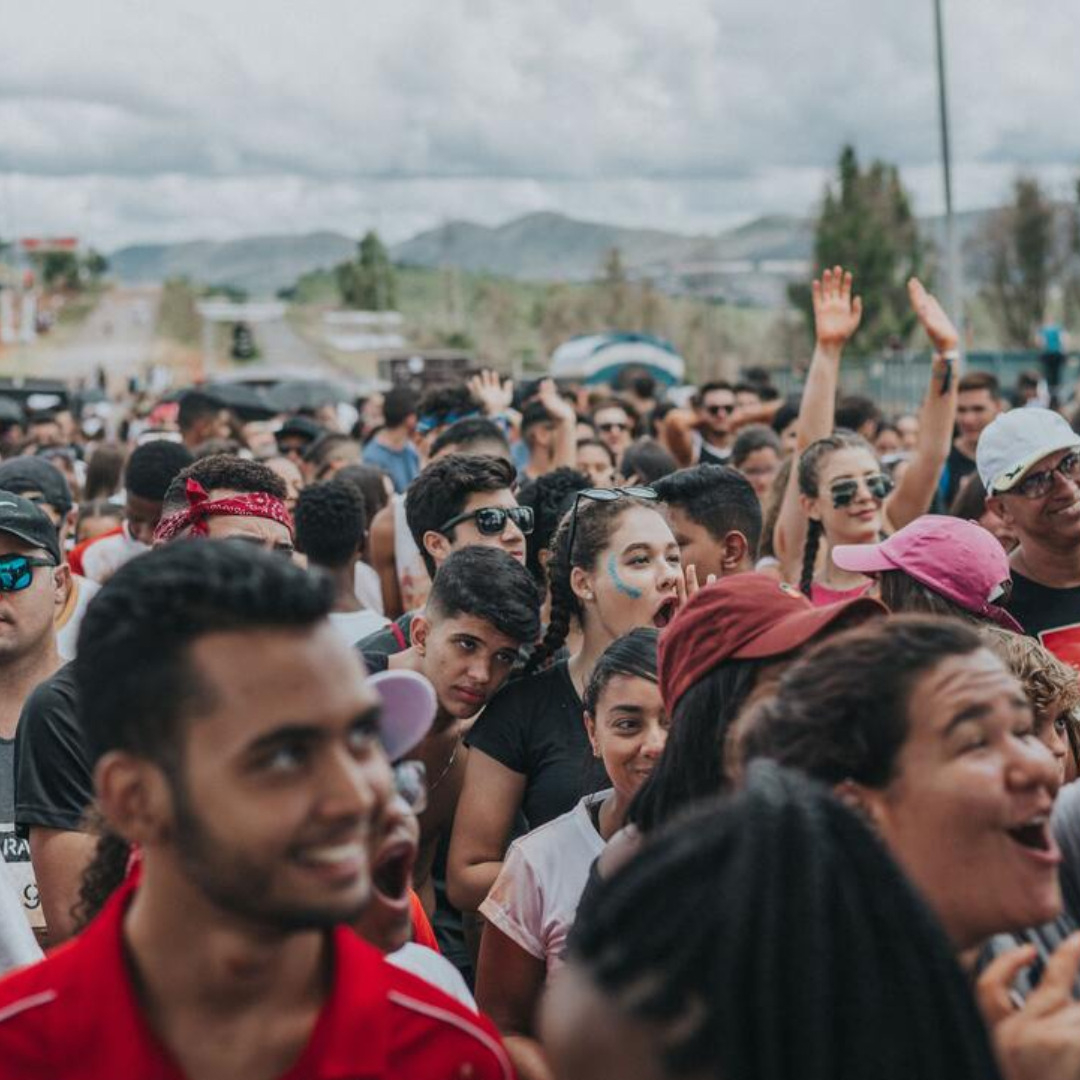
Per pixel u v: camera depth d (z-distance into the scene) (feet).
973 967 6.95
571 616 14.55
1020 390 63.52
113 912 6.35
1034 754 6.48
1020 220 197.57
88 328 565.53
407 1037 6.63
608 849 8.61
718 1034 4.34
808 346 233.96
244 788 5.70
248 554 6.03
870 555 12.66
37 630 13.57
